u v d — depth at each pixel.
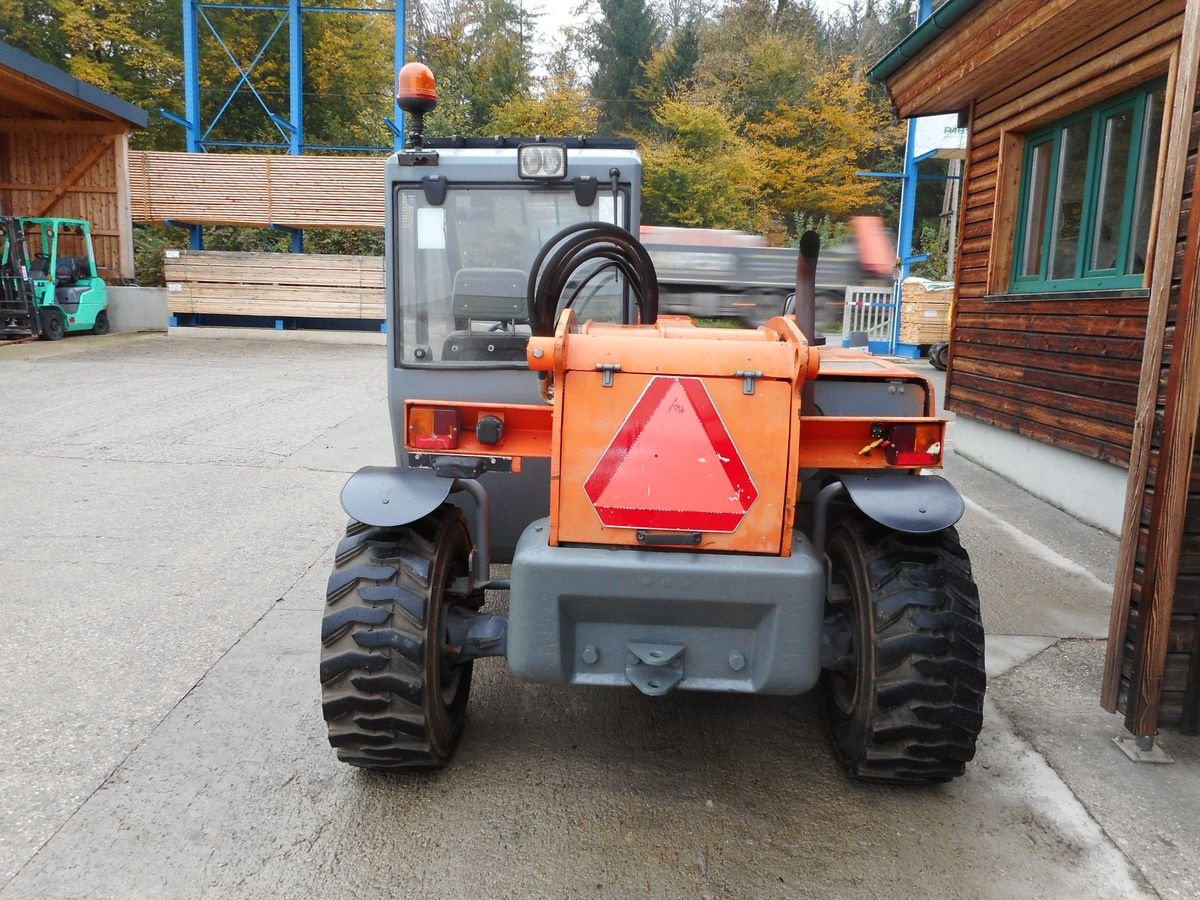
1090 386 5.70
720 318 10.31
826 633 2.78
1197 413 2.78
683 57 35.84
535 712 3.38
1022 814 2.73
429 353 3.61
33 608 4.29
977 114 7.46
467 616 2.84
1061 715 3.34
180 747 3.08
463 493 3.54
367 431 8.53
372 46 31.88
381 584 2.65
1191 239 2.71
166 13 30.09
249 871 2.45
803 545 2.49
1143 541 2.97
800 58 32.59
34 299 15.23
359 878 2.43
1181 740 3.17
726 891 2.39
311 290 17.27
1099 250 5.85
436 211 3.53
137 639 3.96
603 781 2.91
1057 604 4.44
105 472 6.88
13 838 2.58
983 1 6.15
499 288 3.57
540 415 2.60
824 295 15.05
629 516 2.43
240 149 30.56
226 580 4.71
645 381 2.43
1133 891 2.40
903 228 16.97
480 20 38.00
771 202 30.22
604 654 2.48
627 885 2.41
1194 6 2.72
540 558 2.39
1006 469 6.98
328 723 2.67
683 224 28.73
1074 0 5.01
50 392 10.36
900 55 7.53
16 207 17.97
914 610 2.56
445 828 2.65
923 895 2.38
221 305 17.27
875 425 2.60
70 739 3.12
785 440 2.42
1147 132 5.31
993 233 7.02
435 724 2.69
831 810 2.75
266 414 9.29
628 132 35.00
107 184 17.81
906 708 2.57
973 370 7.55
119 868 2.46
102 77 27.92
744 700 3.50
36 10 29.19
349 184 17.12
